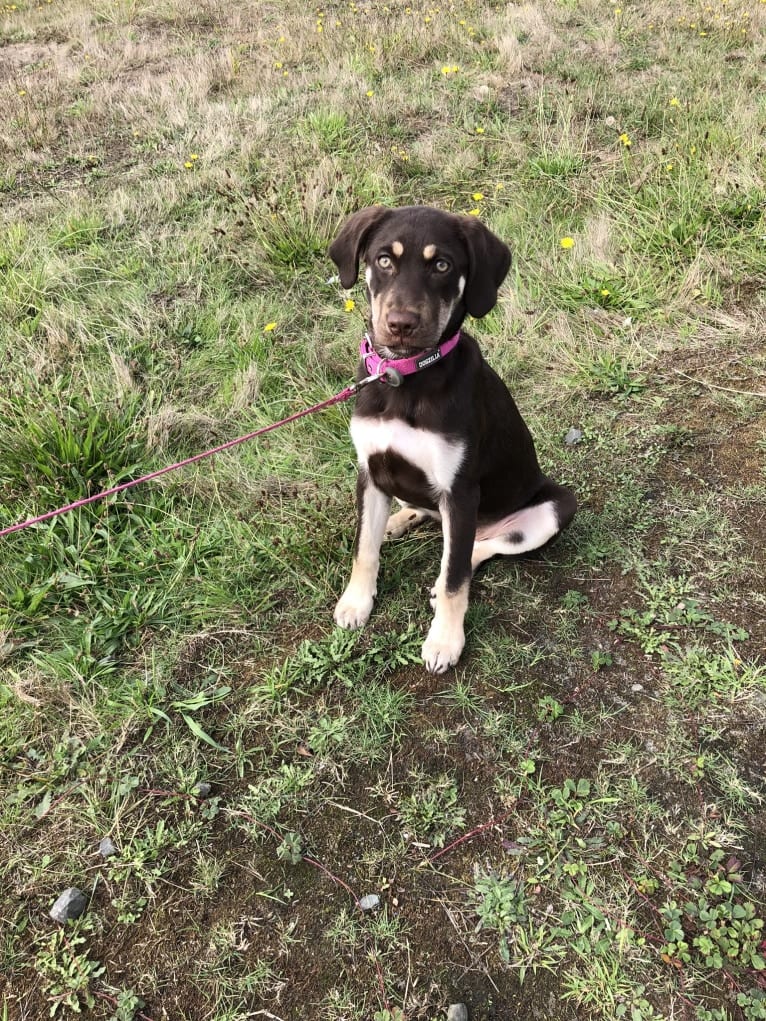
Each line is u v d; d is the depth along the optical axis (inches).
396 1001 27.0
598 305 61.0
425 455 35.4
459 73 102.3
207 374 56.3
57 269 64.9
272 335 58.9
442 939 28.3
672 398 52.2
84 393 52.3
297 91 100.8
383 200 74.3
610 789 31.9
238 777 33.2
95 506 44.0
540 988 27.1
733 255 63.4
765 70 99.7
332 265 66.5
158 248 69.0
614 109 90.7
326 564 41.8
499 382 39.4
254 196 72.9
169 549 42.5
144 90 104.0
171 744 34.2
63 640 38.5
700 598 39.0
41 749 34.3
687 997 26.6
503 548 40.8
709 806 31.2
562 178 77.2
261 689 36.1
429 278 33.7
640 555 41.6
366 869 30.1
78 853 30.7
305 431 51.2
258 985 27.4
